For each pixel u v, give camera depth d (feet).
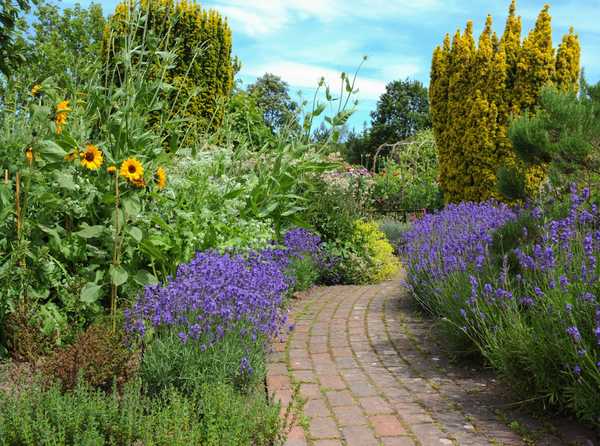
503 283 13.25
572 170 17.37
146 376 11.04
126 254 16.15
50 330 13.66
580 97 17.54
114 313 13.87
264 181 24.82
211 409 9.21
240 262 16.34
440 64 37.93
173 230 17.53
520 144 18.10
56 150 14.53
